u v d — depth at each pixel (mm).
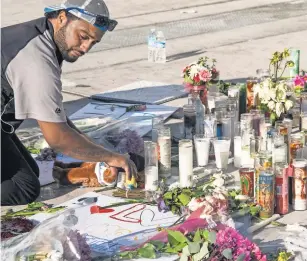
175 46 13625
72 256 5012
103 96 10039
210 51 13055
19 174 6344
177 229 5465
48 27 5422
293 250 5480
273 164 6258
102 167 6816
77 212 6246
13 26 5477
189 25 15789
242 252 4988
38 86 5332
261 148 7035
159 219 6051
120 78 11242
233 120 7758
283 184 6121
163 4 18688
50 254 4906
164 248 5340
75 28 5355
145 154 6691
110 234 5789
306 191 6273
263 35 14352
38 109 5379
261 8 17578
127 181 6629
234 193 6316
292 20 15883
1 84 5402
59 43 5449
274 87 7707
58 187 6949
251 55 12562
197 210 5691
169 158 7004
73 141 5602
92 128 8312
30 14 17734
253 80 8281
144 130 8312
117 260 5281
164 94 10078
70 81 11117
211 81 8414
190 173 6738
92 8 5320
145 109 9273
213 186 6297
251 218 6059
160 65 12125
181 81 10883
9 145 6258
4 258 4949
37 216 6203
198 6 18250
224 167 7219
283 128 6980
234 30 15016
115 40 14367
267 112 7781
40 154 7699
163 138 6973
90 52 13289
